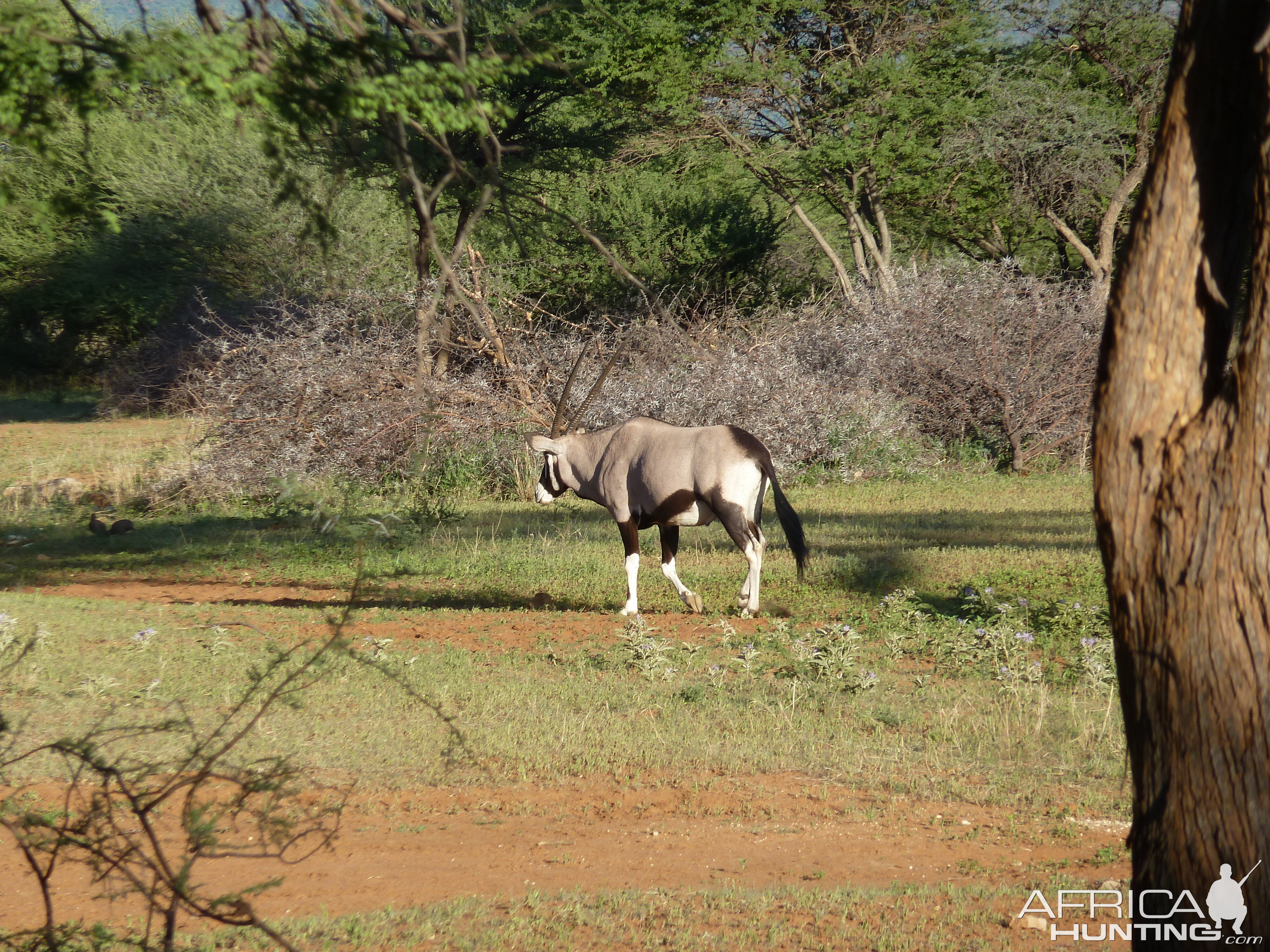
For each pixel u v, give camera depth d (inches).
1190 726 277.7
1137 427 295.3
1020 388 2514.8
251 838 594.6
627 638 976.9
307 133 402.3
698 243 3531.0
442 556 1574.8
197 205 3543.3
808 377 2496.3
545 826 620.4
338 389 2127.2
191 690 855.1
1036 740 758.5
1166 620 283.3
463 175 398.6
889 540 1641.2
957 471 2477.9
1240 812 270.2
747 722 796.6
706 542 1668.3
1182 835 278.4
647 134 3159.5
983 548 1557.6
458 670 930.7
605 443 1230.9
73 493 2164.1
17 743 705.0
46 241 3735.2
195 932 484.4
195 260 3668.8
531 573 1456.7
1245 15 285.6
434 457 2121.1
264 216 3454.7
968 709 832.9
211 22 386.6
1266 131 273.6
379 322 2330.2
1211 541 275.9
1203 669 275.6
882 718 803.4
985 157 3218.5
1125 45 3243.1
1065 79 3319.4
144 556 1628.9
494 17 414.9
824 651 923.4
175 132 664.4
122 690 851.4
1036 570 1376.7
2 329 4357.8
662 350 2388.0
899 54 3326.8
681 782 687.1
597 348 2384.4
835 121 3287.4
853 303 2849.4
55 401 3860.7
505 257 2733.8
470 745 739.4
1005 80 3304.6
